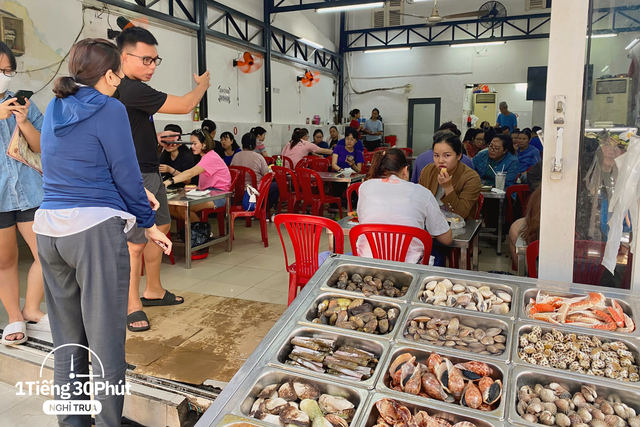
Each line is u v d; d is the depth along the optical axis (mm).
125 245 1456
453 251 2570
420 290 1354
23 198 2117
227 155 6398
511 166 4715
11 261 2178
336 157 6215
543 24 10414
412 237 2018
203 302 2801
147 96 2082
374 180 2254
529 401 937
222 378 1852
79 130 1357
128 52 2035
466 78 11328
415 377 995
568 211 1449
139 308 2410
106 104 1404
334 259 1572
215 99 7516
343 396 997
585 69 1399
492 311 1236
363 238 2283
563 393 957
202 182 4383
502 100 12891
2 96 2004
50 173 1389
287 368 1052
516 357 1054
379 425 898
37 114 2186
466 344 1123
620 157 1370
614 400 940
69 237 1360
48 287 1477
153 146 2299
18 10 4344
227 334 2307
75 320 1506
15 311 2211
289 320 1244
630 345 1060
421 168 3656
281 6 8977
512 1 10547
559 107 1393
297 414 927
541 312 1205
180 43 6691
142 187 1530
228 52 7777
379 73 12102
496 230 4801
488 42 10523
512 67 10930
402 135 12156
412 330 1180
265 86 8820
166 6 6363
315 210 5309
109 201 1435
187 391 1757
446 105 11609
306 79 10180
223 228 4762
